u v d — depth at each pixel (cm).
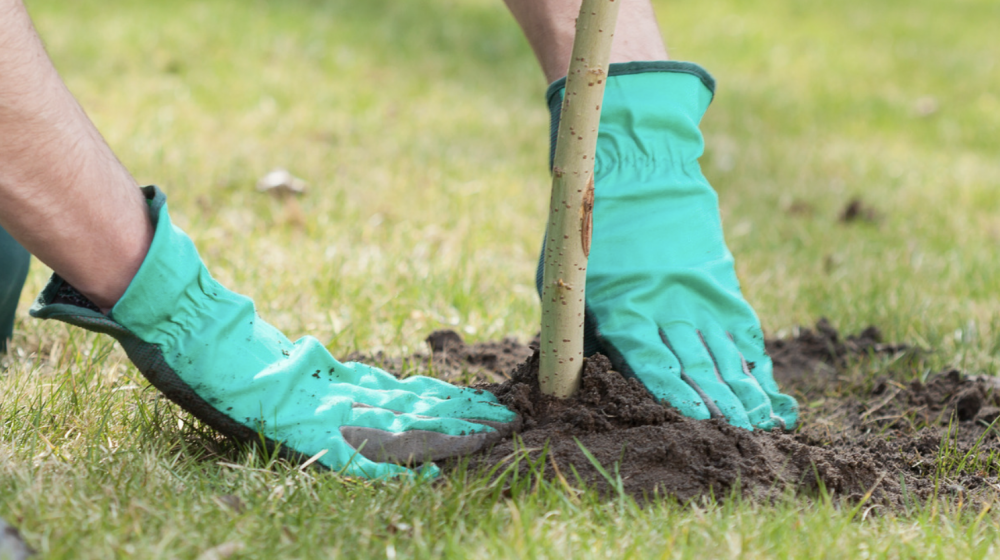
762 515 159
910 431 222
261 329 189
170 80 654
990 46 1138
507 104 712
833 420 231
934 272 383
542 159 557
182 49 741
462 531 151
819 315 323
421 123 614
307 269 325
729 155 618
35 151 154
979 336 295
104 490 155
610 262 205
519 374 204
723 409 190
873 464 186
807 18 1227
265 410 178
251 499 160
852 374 266
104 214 165
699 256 210
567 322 182
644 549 146
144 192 179
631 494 169
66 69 645
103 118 532
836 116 782
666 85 211
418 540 145
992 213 513
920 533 159
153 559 135
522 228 416
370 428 182
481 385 209
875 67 984
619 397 188
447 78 775
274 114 588
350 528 150
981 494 186
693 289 206
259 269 321
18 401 196
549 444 180
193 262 177
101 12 832
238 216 388
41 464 164
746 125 721
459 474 172
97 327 172
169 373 175
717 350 202
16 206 157
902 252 411
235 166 460
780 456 181
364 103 647
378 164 498
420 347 270
